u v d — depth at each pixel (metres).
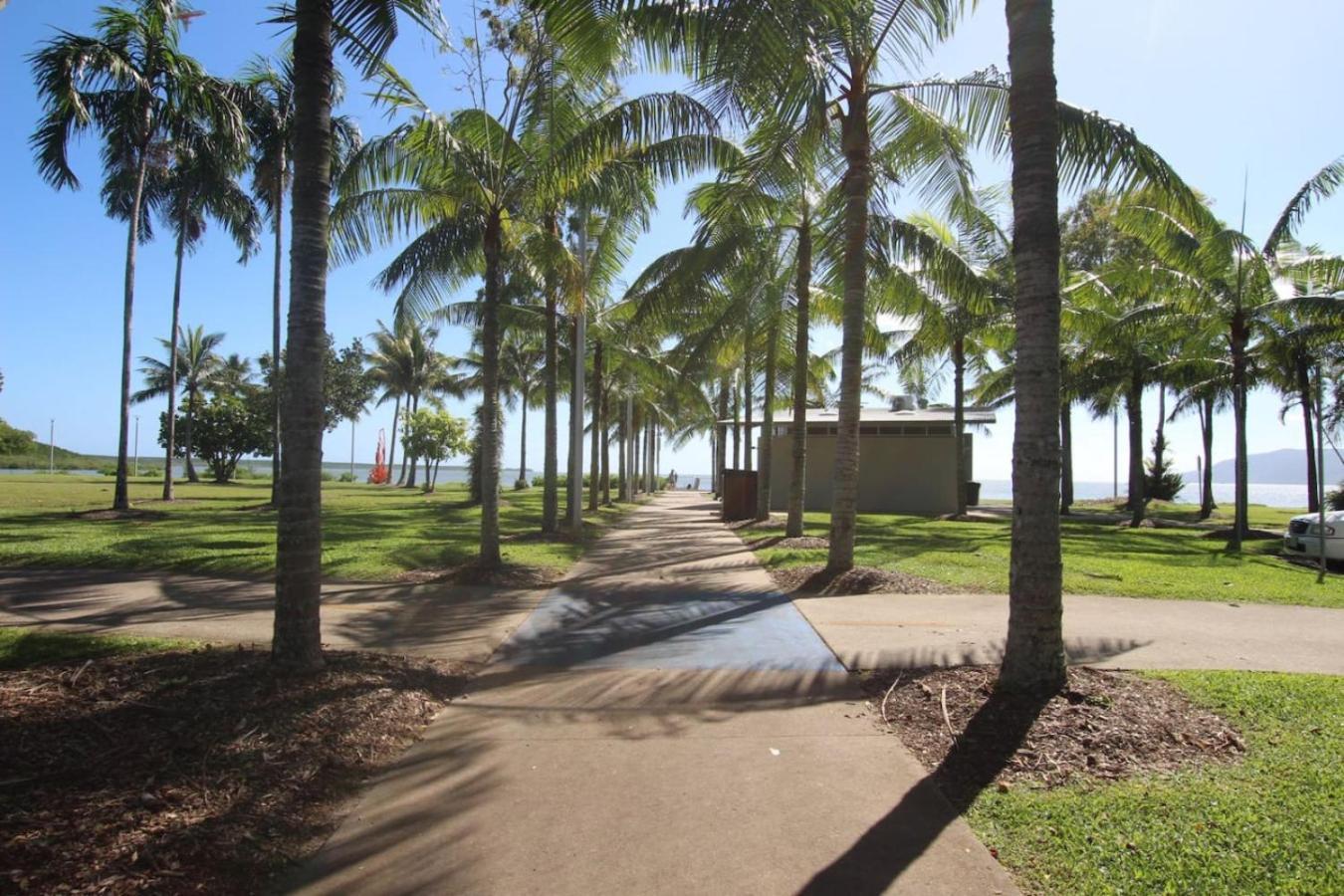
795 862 3.24
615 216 13.52
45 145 16.67
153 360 52.97
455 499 34.97
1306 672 6.08
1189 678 5.77
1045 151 5.40
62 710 4.63
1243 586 10.50
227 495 34.16
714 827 3.55
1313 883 3.01
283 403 5.45
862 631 7.50
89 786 3.63
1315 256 18.42
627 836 3.46
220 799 3.60
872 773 4.18
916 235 12.49
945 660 6.30
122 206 23.66
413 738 4.71
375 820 3.62
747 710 5.25
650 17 6.77
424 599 9.25
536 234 11.49
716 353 18.34
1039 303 5.36
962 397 27.42
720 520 24.70
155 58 19.05
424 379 51.81
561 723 4.98
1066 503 36.31
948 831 3.50
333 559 12.11
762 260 15.55
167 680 5.18
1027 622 5.34
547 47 9.78
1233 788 3.88
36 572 10.70
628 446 38.31
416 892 3.02
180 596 8.95
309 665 5.38
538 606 8.84
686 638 7.25
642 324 14.88
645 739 4.70
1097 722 4.75
